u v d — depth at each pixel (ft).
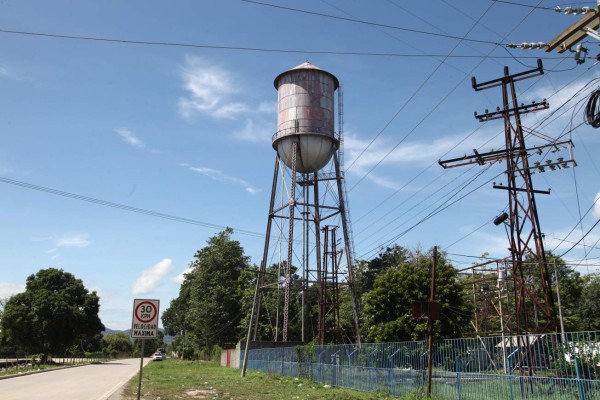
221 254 237.86
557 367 51.34
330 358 94.94
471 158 87.15
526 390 50.83
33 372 150.30
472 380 57.67
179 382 105.50
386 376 73.87
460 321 116.37
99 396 79.00
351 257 129.18
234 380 109.70
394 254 210.79
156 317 49.52
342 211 130.62
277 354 121.49
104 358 368.07
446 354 66.44
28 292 233.35
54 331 228.84
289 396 75.05
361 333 145.38
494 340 64.85
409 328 115.44
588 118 46.37
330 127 128.88
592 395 44.39
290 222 127.13
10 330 226.58
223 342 239.91
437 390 62.95
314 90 129.18
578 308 177.27
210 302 233.14
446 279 119.34
